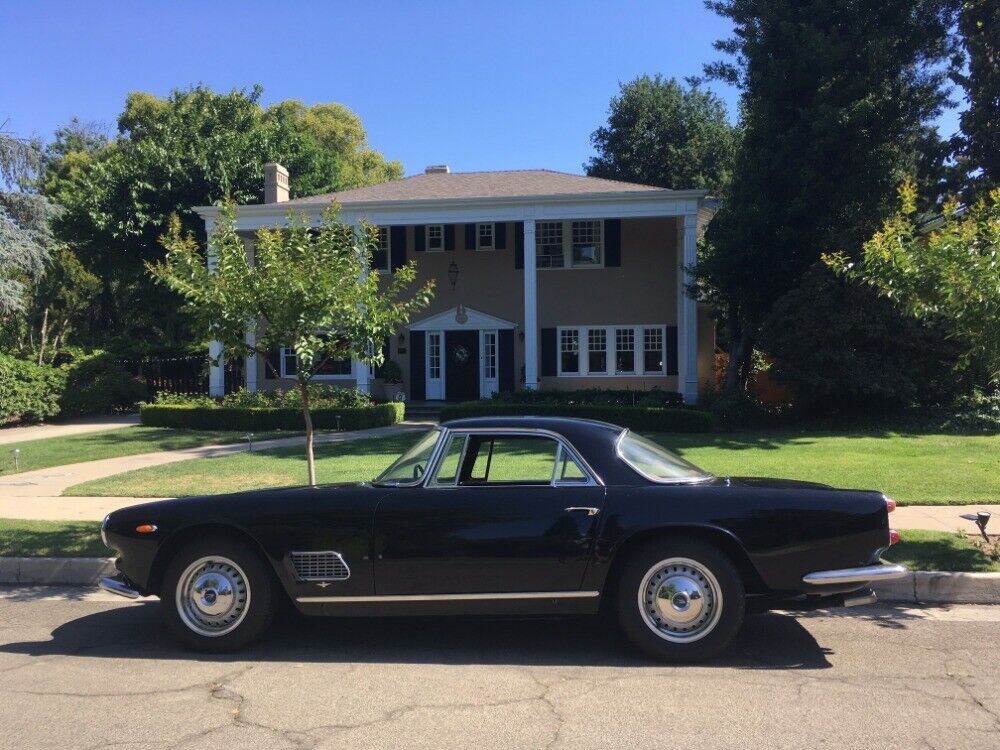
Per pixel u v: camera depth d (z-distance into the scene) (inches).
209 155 1148.5
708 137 1541.6
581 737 154.9
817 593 196.9
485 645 215.2
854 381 661.3
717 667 196.1
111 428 803.4
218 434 728.3
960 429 654.5
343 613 203.5
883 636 223.0
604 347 965.2
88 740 154.8
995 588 258.2
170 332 1326.3
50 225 1037.8
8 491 452.8
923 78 710.5
